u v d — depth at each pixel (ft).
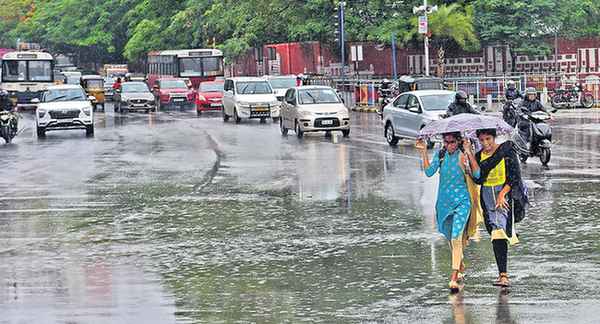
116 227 80.59
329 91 184.96
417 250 67.36
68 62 602.44
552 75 274.36
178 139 181.27
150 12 453.17
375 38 316.81
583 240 69.41
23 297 55.21
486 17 307.99
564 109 249.55
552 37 314.35
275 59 341.21
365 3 328.08
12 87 325.21
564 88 262.06
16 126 191.52
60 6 552.82
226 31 383.04
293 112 182.39
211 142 172.04
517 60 316.60
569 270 59.36
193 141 175.32
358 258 65.05
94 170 127.03
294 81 267.80
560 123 197.06
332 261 64.28
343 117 178.70
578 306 50.11
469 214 55.88
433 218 81.71
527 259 63.16
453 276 54.60
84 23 525.34
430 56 325.42
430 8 263.70
